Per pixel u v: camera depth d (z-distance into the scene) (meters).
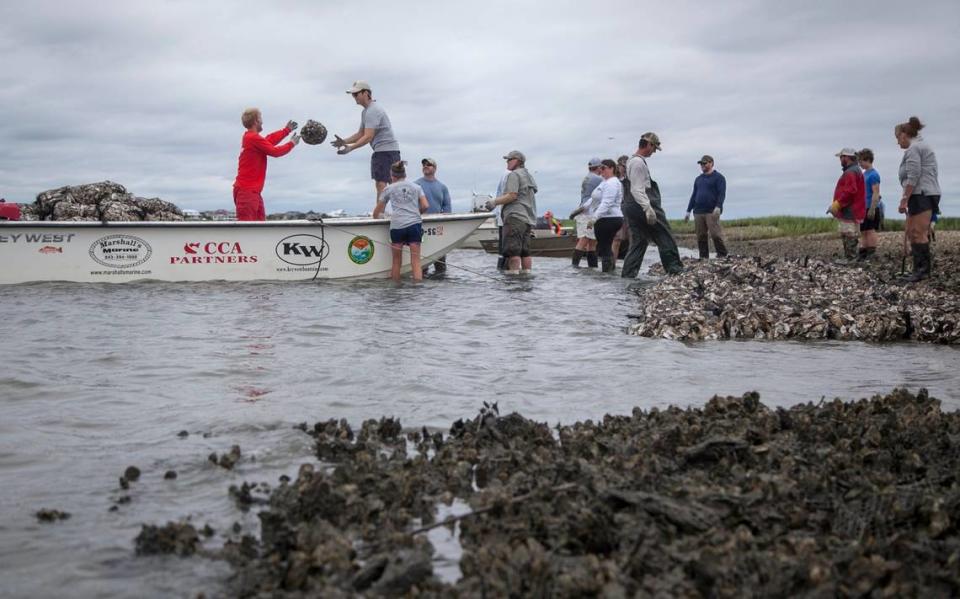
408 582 3.38
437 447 5.45
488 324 11.03
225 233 15.71
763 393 7.11
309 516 4.14
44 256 15.27
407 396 6.98
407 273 17.06
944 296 12.27
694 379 7.70
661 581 3.28
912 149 14.27
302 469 4.68
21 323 10.88
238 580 3.58
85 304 12.76
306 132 16.05
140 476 4.96
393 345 9.42
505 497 4.14
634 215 16.91
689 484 4.35
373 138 16.19
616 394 7.08
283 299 13.46
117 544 3.99
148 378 7.66
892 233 31.14
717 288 13.48
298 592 3.39
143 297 13.67
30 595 3.51
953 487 4.19
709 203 20.05
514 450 5.07
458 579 3.47
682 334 10.18
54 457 5.32
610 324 11.14
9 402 6.73
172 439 5.71
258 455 5.34
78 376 7.71
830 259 20.61
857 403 6.05
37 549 3.95
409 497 4.37
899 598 3.15
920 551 3.52
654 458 4.71
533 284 15.91
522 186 18.06
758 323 10.41
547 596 3.15
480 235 27.36
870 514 3.91
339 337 9.93
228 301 13.20
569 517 3.82
